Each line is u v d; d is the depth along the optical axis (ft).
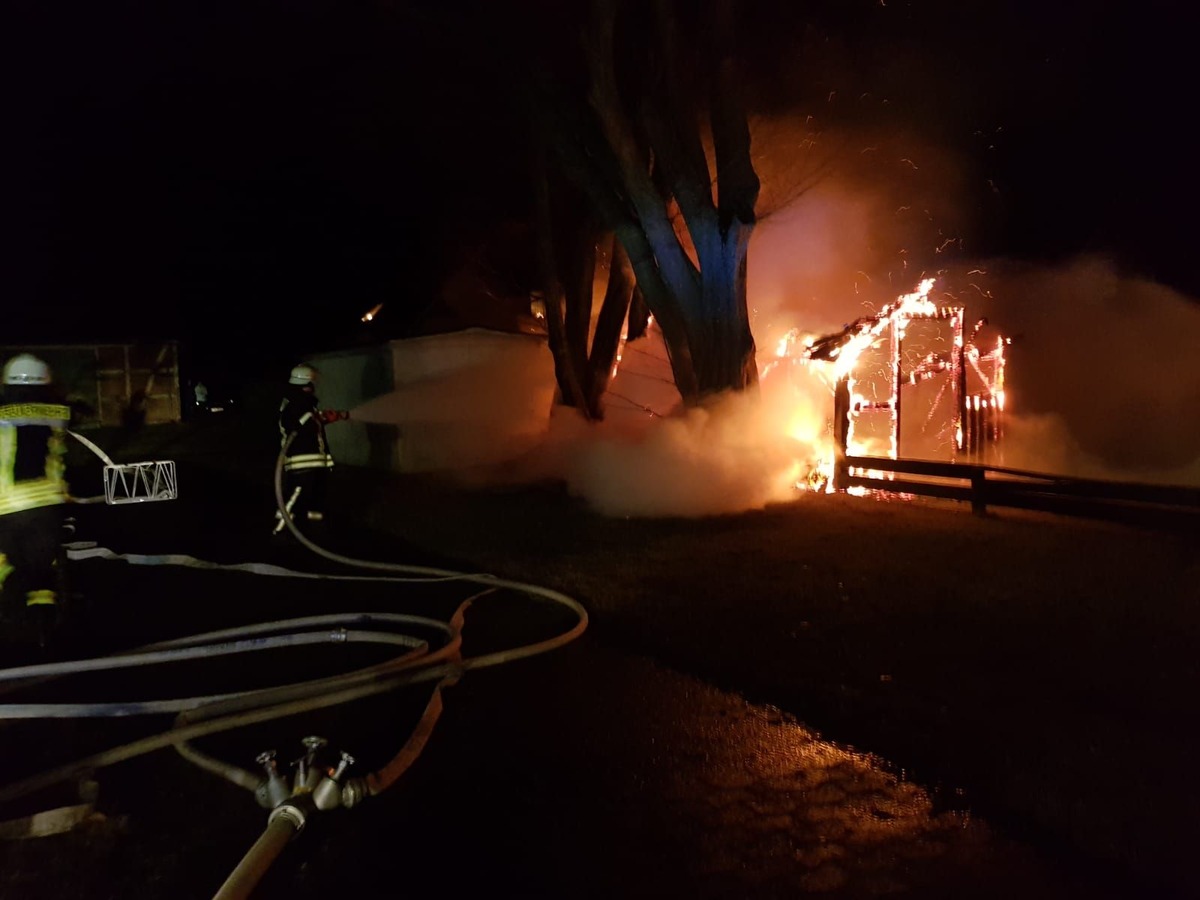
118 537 35.12
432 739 14.85
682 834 11.96
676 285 39.45
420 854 11.54
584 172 41.29
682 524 33.94
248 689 17.60
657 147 38.32
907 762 13.91
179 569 28.58
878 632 19.94
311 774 11.68
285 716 15.99
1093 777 13.09
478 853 11.55
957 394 42.93
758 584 24.48
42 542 19.77
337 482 48.42
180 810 12.75
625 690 17.02
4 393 19.88
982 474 34.14
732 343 38.68
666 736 14.94
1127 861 11.15
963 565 25.48
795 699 16.44
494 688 17.20
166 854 11.60
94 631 21.67
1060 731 14.61
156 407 86.94
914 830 12.01
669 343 41.09
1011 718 15.17
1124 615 20.44
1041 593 22.36
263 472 55.77
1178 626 19.61
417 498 42.68
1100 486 30.30
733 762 13.98
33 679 17.88
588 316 50.98
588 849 11.63
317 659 19.40
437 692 16.29
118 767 14.11
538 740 14.83
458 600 24.11
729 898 10.59
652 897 10.62
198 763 13.88
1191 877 10.81
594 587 24.95
